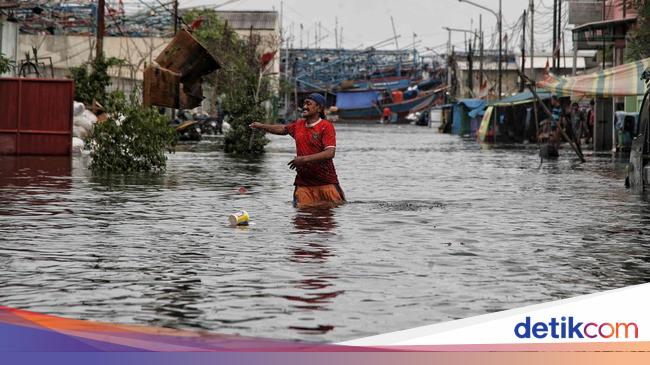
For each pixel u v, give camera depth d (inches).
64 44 3181.6
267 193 776.3
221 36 3582.7
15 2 2081.7
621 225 577.9
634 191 843.4
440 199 743.1
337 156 1552.7
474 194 798.5
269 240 491.5
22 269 398.6
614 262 434.0
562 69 4414.4
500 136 2519.7
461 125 3299.7
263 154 1569.9
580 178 1032.2
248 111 1631.4
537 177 1047.0
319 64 7293.3
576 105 2343.8
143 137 1042.1
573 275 399.5
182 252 448.8
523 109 2513.5
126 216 594.6
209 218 588.7
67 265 409.7
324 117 676.1
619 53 2143.2
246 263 419.2
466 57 5172.2
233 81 2837.1
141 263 417.1
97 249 454.9
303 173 678.5
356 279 384.2
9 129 1343.5
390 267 413.1
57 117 1346.0
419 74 7253.9
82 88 1740.9
